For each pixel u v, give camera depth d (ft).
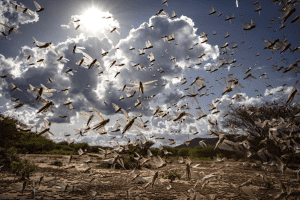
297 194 23.77
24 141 94.32
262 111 60.80
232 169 51.88
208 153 112.06
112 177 35.78
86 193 22.93
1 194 19.67
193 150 122.01
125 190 26.05
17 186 20.88
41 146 104.53
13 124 52.06
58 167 46.47
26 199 18.69
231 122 67.36
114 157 14.93
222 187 29.89
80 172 40.01
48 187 24.61
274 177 38.73
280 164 18.99
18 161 33.71
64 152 105.50
